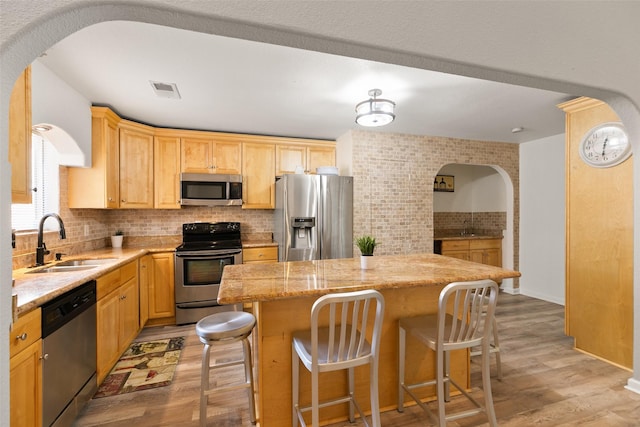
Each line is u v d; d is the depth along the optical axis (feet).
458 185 18.02
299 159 13.37
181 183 11.67
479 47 3.55
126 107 9.76
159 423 5.98
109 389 7.07
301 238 11.89
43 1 2.15
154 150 11.59
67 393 5.61
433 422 5.80
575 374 7.67
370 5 3.07
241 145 12.62
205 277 11.34
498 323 11.13
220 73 7.44
